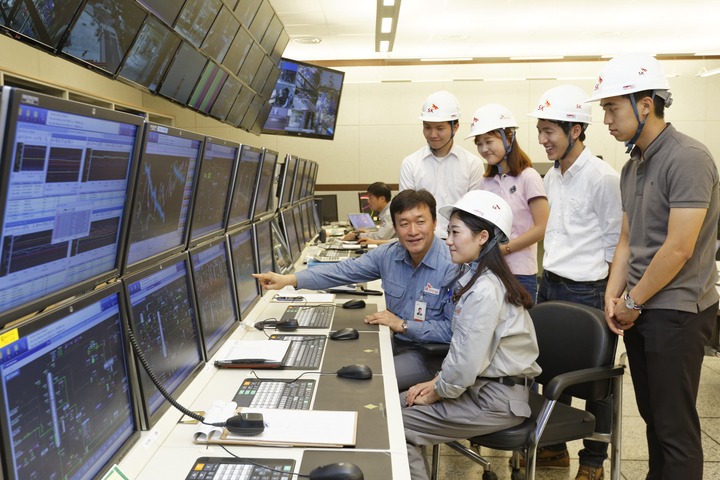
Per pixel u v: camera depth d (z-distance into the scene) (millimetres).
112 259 1132
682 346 1601
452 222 1606
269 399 1406
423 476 1495
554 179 2246
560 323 1843
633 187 1737
